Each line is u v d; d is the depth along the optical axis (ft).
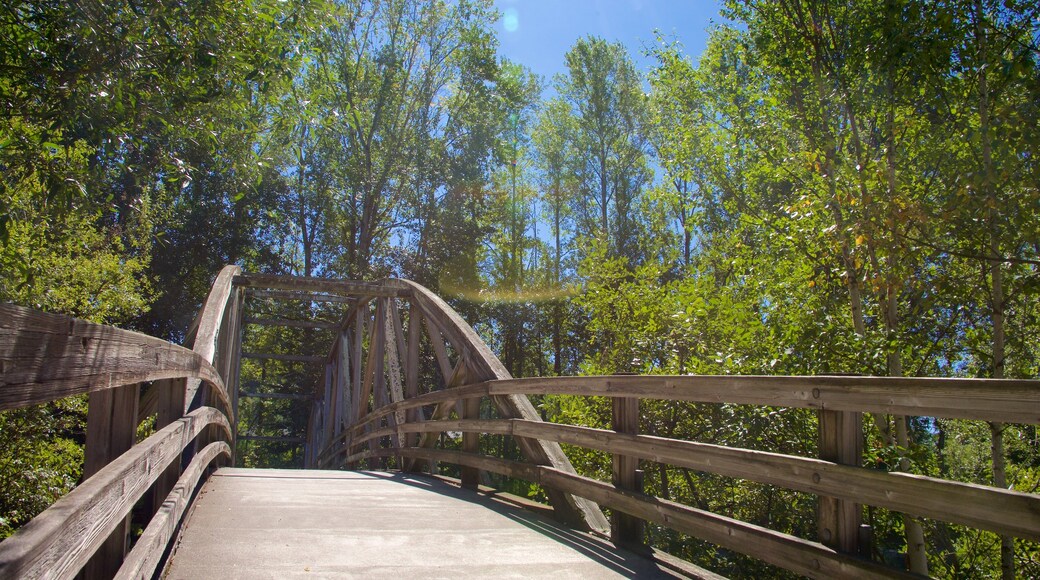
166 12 17.74
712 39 35.53
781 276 28.71
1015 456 30.66
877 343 22.38
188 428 13.33
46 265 34.83
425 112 104.37
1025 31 21.53
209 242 90.74
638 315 34.17
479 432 22.44
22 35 17.02
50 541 4.65
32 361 5.16
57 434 36.99
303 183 102.99
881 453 17.47
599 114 109.81
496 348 113.50
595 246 38.88
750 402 10.62
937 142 24.20
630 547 13.64
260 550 12.98
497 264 120.47
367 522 16.25
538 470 17.62
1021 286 21.18
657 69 35.63
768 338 25.80
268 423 116.67
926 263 24.93
